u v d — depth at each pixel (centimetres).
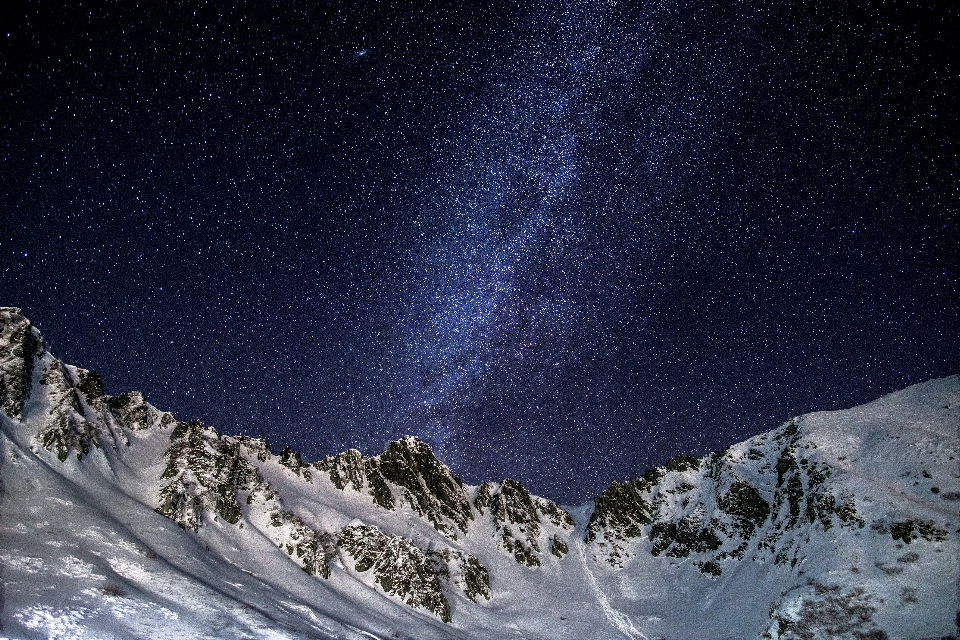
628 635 10150
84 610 5456
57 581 5803
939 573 8688
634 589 12031
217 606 6506
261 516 10569
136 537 7675
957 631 7775
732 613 10162
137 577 6544
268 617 6788
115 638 5194
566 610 11106
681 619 10612
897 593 8531
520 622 10456
